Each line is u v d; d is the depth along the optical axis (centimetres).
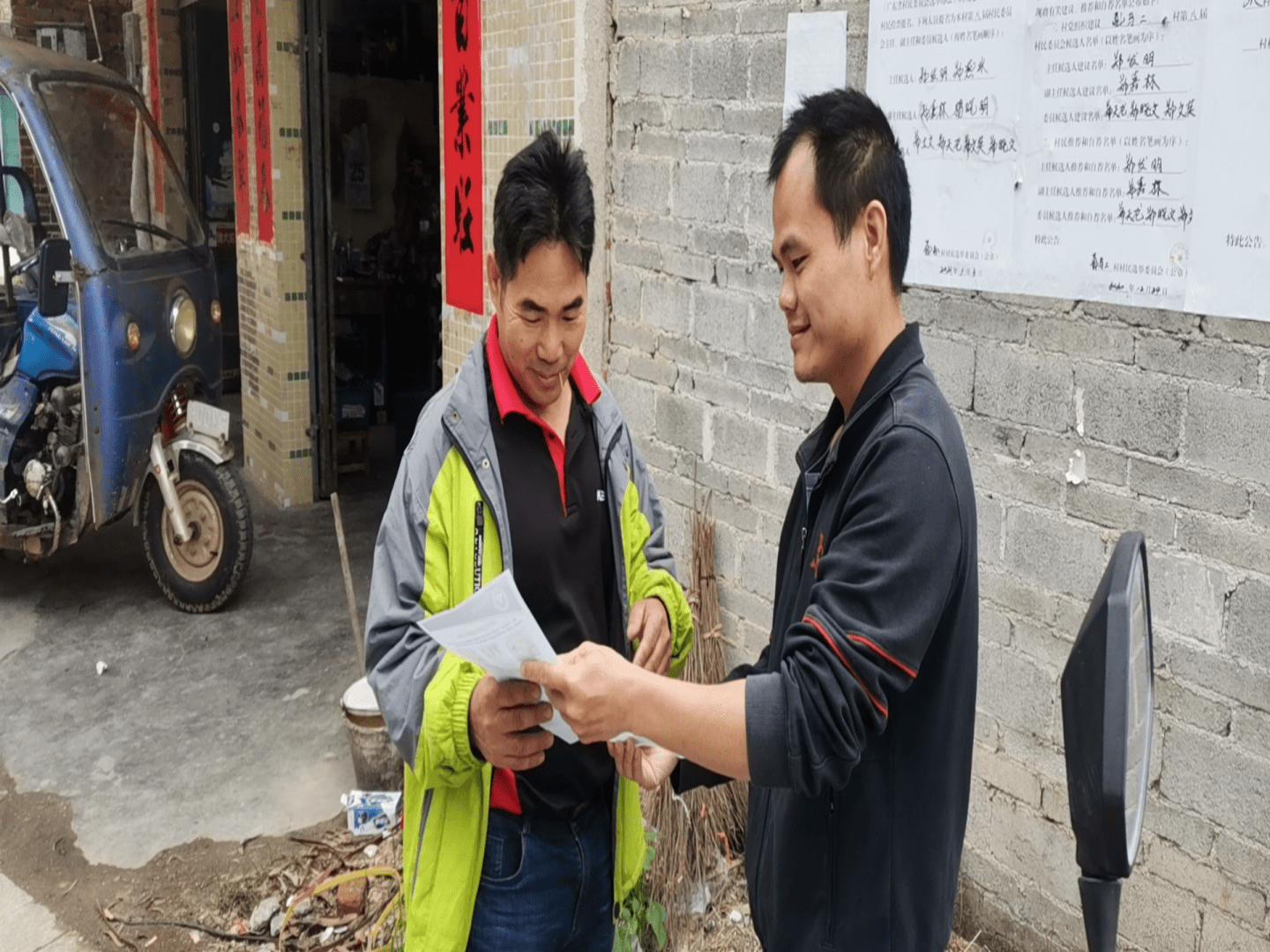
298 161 637
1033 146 240
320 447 675
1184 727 228
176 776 378
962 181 256
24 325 482
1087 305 235
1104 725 95
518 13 401
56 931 305
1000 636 263
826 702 123
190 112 916
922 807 139
